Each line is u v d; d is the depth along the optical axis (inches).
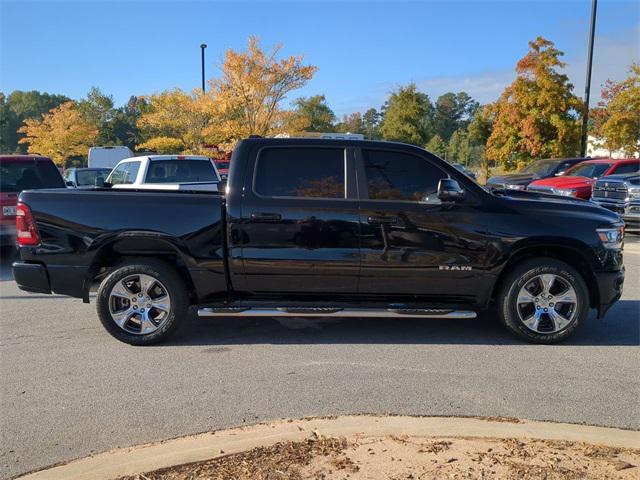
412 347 220.2
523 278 219.1
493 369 195.8
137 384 182.7
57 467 130.1
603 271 220.8
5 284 342.0
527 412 160.4
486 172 1327.5
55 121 1793.8
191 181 480.1
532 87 1020.5
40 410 163.3
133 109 2940.5
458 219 216.7
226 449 131.2
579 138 997.8
